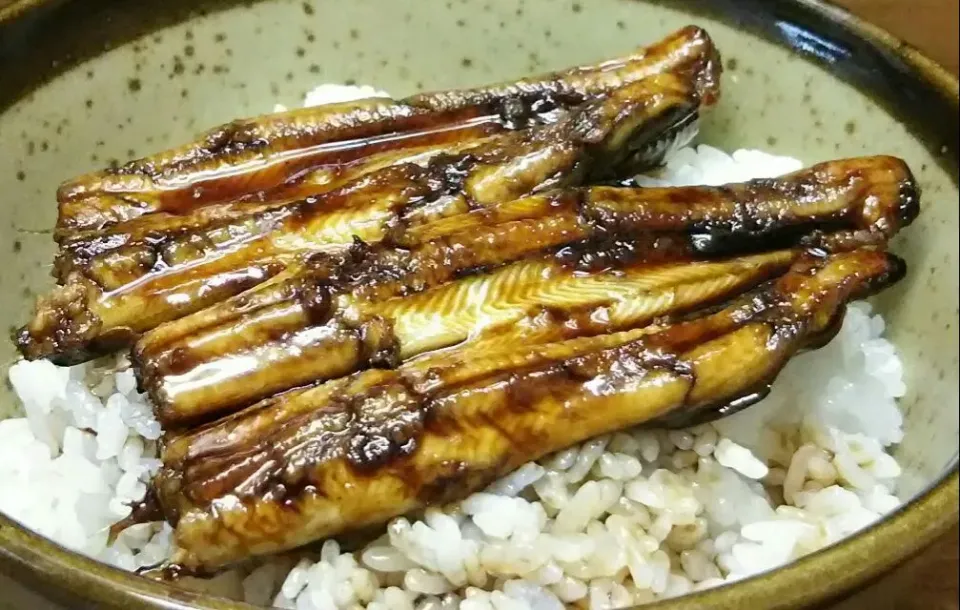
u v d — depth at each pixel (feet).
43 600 0.39
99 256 0.51
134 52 0.65
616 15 0.70
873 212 0.57
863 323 0.62
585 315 0.50
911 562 0.42
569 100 0.65
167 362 0.46
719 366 0.48
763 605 0.38
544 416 0.46
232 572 0.50
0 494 0.55
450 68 0.74
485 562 0.48
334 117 0.62
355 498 0.44
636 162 0.63
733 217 0.56
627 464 0.52
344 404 0.45
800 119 0.69
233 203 0.57
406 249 0.51
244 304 0.48
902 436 0.61
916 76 0.62
